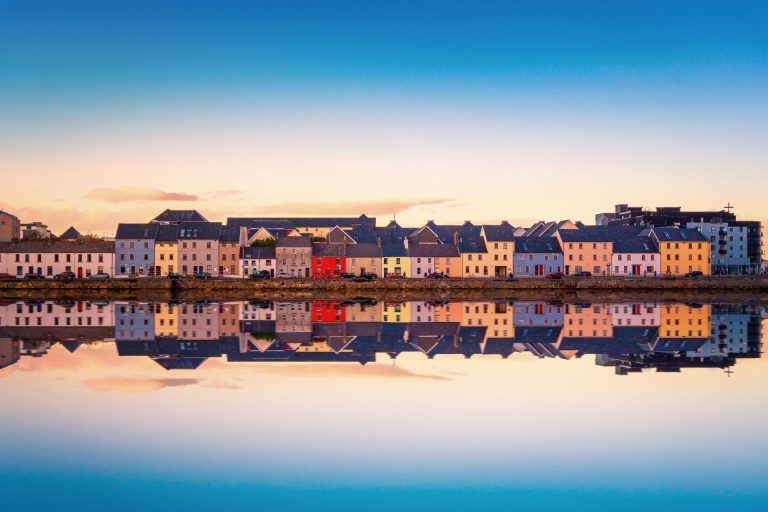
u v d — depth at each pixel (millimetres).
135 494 31578
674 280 157125
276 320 93375
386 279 153000
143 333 78500
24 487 32188
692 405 45125
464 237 185000
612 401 45938
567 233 184125
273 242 183875
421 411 43500
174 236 175000
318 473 33875
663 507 30688
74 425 40406
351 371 55719
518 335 78188
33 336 75562
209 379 52312
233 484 32656
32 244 170000
